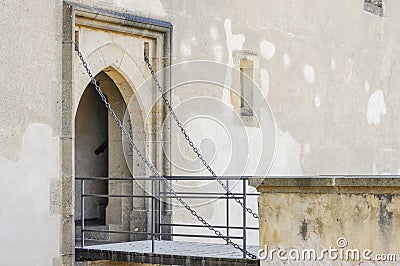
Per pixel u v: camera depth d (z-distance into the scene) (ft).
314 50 44.09
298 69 42.80
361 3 48.34
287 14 42.04
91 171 40.14
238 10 38.63
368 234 23.58
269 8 40.75
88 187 39.96
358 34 47.96
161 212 34.17
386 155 50.21
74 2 30.50
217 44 37.24
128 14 32.58
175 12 34.88
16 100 28.48
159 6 34.12
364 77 48.42
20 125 28.58
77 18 30.89
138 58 33.63
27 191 28.68
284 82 41.75
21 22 28.73
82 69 31.27
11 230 28.17
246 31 39.14
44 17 29.48
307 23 43.57
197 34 36.06
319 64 44.47
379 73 49.90
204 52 36.45
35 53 29.14
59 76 29.89
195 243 32.35
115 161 35.14
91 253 29.91
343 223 23.97
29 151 28.81
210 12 36.88
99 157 40.52
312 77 43.86
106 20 31.63
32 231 28.76
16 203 28.35
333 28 45.70
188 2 35.60
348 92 46.85
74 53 30.40
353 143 47.11
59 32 29.96
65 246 29.68
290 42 42.22
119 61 32.83
